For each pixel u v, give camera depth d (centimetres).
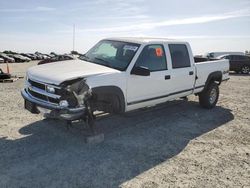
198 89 830
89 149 535
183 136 632
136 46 645
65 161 481
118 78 584
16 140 563
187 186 418
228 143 600
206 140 613
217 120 769
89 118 560
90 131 592
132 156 514
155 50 682
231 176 455
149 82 656
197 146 576
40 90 549
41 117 717
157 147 561
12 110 782
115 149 541
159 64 691
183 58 768
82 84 524
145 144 574
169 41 732
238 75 2277
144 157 512
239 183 434
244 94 1194
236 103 1000
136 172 454
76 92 521
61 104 515
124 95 604
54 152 514
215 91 898
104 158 499
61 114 518
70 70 568
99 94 565
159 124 713
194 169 474
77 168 458
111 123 702
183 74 754
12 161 472
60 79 520
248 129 699
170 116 791
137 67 603
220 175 457
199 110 872
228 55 2455
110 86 568
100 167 465
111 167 467
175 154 532
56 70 573
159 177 442
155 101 693
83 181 419
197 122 743
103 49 685
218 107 927
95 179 426
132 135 625
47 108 533
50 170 447
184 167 480
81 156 503
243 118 798
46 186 400
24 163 467
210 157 525
